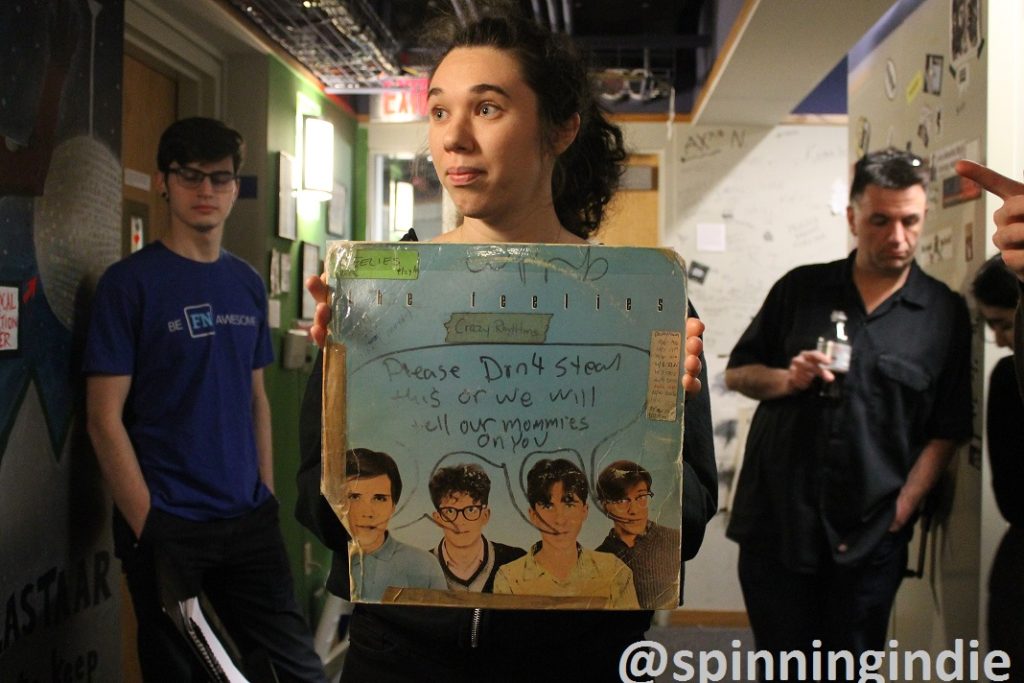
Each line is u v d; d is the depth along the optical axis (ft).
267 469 7.58
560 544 3.02
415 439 3.03
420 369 3.05
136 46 8.45
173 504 6.41
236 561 6.82
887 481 6.66
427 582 3.03
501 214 3.42
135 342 6.31
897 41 8.23
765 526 7.07
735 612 13.20
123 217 8.41
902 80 8.10
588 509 3.02
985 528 6.25
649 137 13.39
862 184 6.80
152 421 6.44
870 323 6.82
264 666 6.63
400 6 11.17
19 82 5.21
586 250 3.05
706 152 13.35
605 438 3.03
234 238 10.04
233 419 6.83
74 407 6.11
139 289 6.28
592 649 3.43
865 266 6.89
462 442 3.03
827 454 6.78
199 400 6.56
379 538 3.03
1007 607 5.59
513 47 3.36
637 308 3.05
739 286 13.41
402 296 3.06
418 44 4.28
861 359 6.77
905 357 6.66
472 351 3.04
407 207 13.00
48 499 5.73
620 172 4.57
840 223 13.29
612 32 13.01
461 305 3.05
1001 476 5.61
